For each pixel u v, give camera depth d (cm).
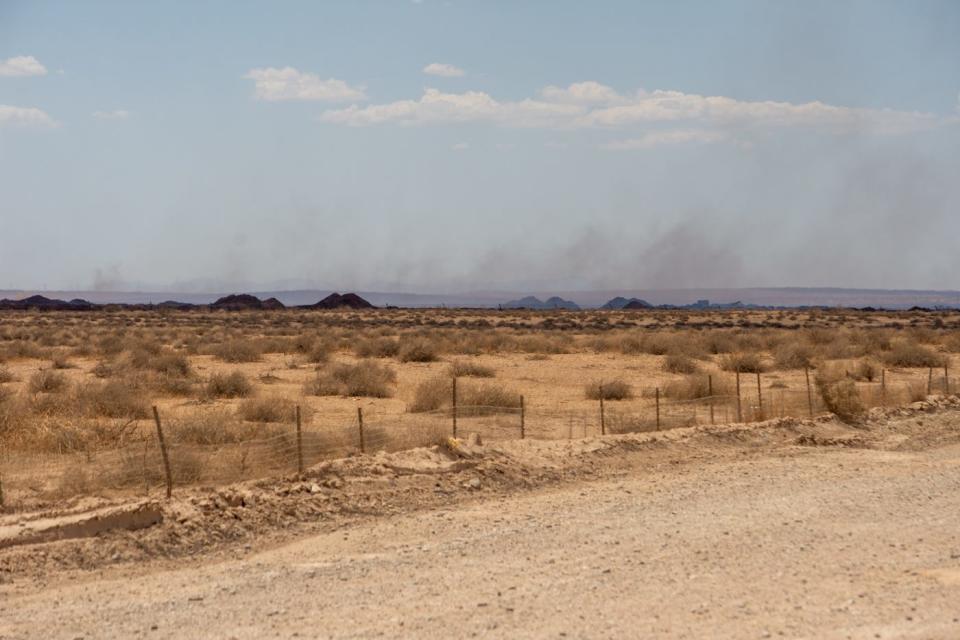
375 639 1047
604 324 13650
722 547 1468
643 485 2039
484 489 1950
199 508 1580
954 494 1914
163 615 1147
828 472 2206
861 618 1120
